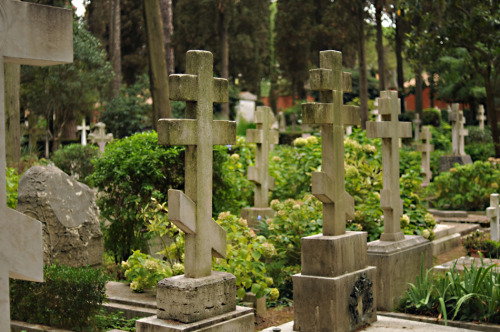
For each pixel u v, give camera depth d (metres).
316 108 5.78
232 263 7.16
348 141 11.27
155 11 17.91
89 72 30.12
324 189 5.82
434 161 22.67
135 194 9.16
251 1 44.66
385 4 32.81
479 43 21.55
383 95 7.51
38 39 3.34
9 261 3.27
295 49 46.16
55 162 17.95
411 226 9.98
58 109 29.80
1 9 3.21
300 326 5.91
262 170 10.84
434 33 21.16
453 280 6.64
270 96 56.91
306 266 5.93
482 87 36.16
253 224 10.60
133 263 7.24
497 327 6.04
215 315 4.80
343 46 44.66
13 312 6.62
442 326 6.10
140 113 31.19
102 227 9.42
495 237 11.05
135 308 6.76
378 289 7.07
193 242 4.79
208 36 42.03
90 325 6.34
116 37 36.66
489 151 26.86
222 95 4.98
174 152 9.27
